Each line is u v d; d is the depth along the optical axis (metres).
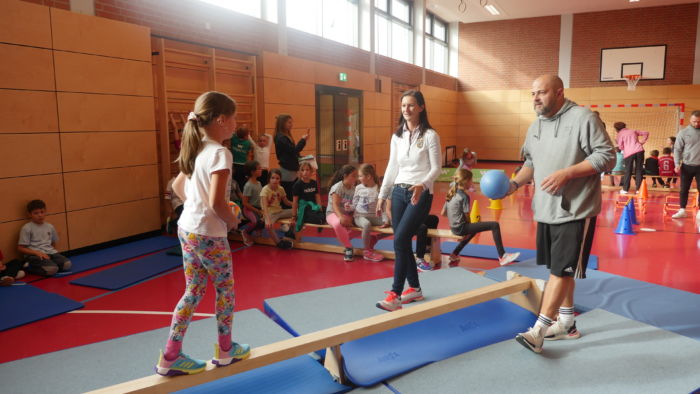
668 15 14.11
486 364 2.33
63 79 4.59
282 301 3.12
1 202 4.16
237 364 1.95
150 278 4.08
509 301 3.21
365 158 10.63
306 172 5.11
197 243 1.80
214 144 1.82
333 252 4.93
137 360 2.36
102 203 5.01
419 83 13.69
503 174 2.59
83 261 4.55
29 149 4.35
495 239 4.38
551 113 2.44
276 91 7.55
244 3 7.29
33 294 3.61
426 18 14.88
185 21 6.03
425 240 4.38
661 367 2.28
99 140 4.95
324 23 9.51
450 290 3.33
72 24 4.64
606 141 2.24
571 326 2.60
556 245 2.39
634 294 3.37
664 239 5.38
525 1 13.49
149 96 5.45
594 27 14.88
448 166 15.12
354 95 10.09
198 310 3.36
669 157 9.19
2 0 4.09
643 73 14.59
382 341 2.65
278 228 5.93
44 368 2.29
